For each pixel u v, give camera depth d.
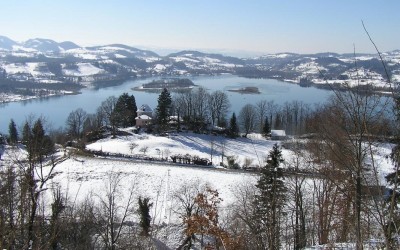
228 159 76.38
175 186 60.47
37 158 17.33
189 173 67.31
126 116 109.69
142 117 108.81
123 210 48.38
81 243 29.22
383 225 7.01
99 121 116.19
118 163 72.56
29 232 12.55
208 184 59.28
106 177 63.50
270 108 149.50
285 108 148.12
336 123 8.50
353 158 8.38
